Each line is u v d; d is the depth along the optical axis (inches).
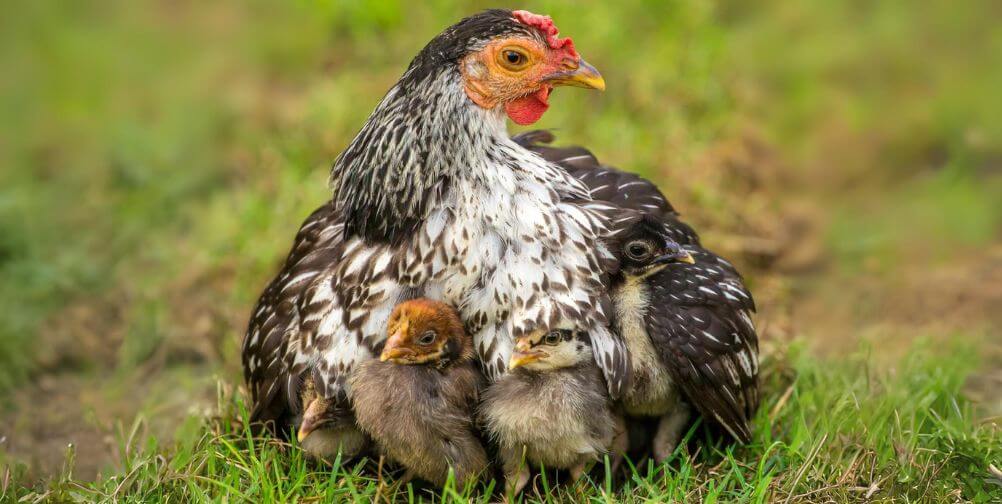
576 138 542.3
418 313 309.1
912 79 644.7
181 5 762.2
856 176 575.5
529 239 315.6
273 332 341.4
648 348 332.2
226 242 508.4
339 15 682.2
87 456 401.1
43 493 335.6
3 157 597.3
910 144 594.6
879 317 471.5
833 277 504.1
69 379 454.0
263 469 325.7
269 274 482.9
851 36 685.3
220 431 361.4
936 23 693.3
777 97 636.1
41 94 657.0
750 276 485.7
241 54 690.2
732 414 340.8
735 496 326.6
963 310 469.4
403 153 314.7
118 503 326.3
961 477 328.8
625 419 351.9
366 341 321.1
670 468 338.0
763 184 562.6
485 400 324.5
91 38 714.2
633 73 593.6
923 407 370.9
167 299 488.7
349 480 321.4
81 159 597.3
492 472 338.0
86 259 519.8
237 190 561.3
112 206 556.1
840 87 644.1
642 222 330.3
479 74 314.5
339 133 556.7
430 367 319.6
